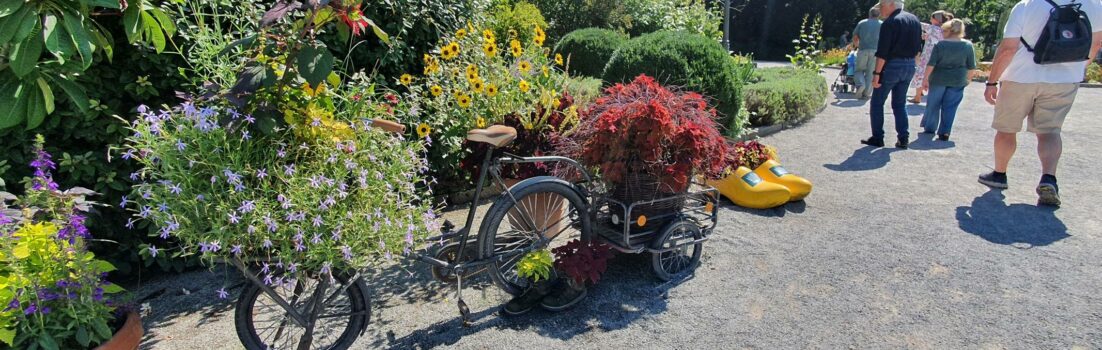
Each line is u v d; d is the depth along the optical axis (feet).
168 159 7.00
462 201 16.37
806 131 25.18
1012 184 16.75
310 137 7.75
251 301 8.40
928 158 19.95
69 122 10.12
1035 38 14.46
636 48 20.27
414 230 8.71
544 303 10.19
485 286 11.27
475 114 13.50
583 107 14.60
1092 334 9.22
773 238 13.32
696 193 11.47
